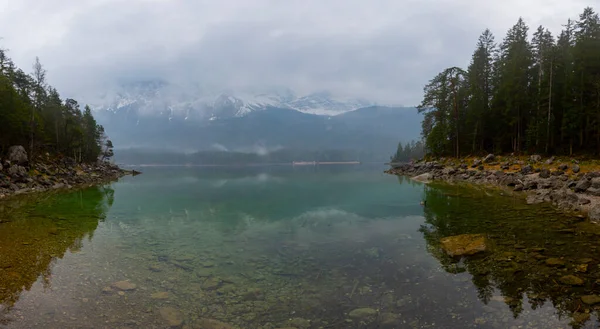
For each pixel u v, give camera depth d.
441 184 38.53
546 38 49.91
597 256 10.48
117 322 7.05
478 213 18.92
